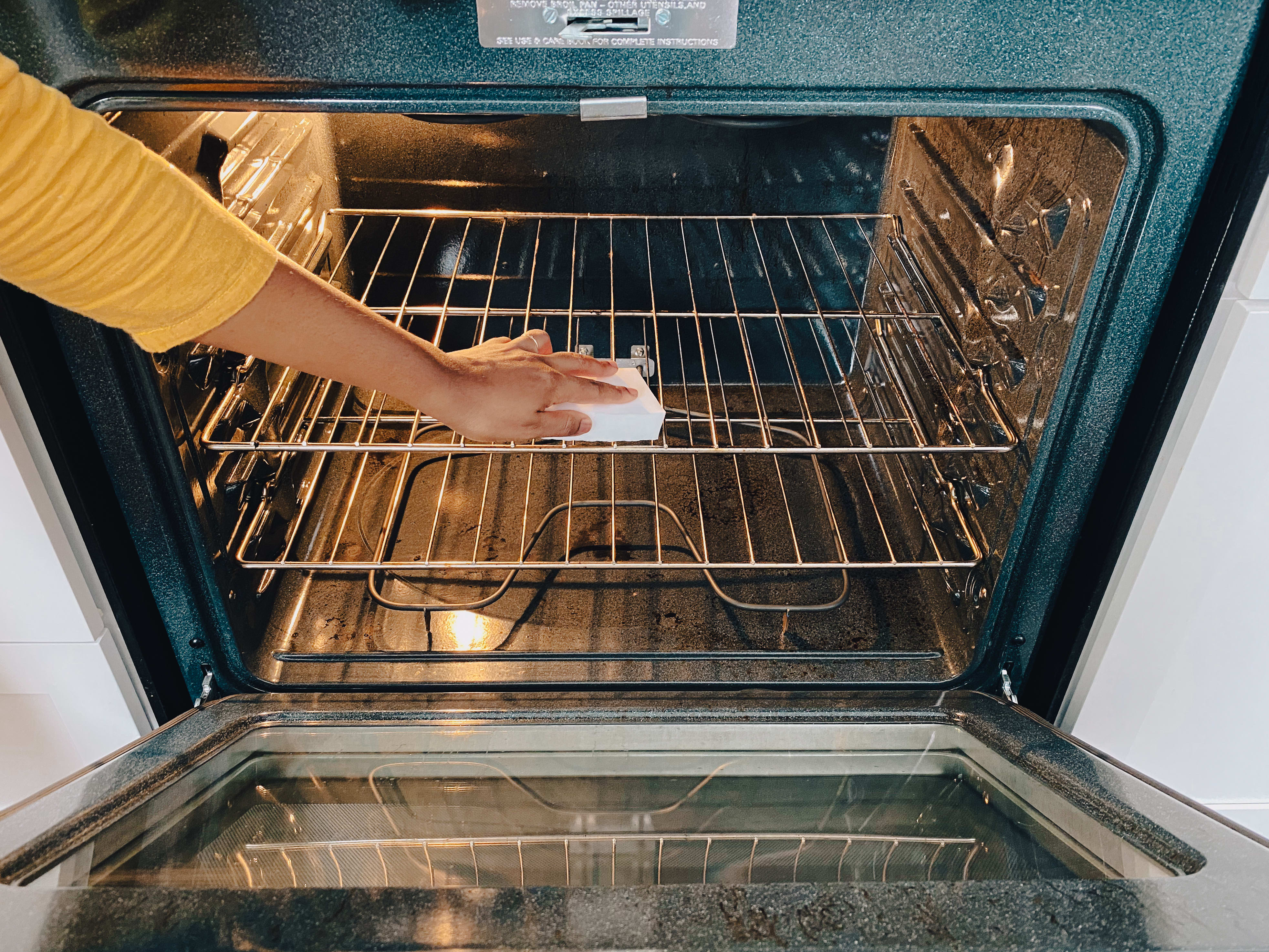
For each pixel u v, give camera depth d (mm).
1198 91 727
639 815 916
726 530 1443
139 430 890
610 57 718
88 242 582
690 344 1671
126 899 605
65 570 924
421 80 724
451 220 1479
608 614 1285
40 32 674
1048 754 892
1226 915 610
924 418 1363
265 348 694
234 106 741
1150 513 919
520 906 606
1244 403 829
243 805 901
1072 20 699
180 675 1129
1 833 719
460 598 1311
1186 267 830
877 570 1365
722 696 1094
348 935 577
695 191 1470
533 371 864
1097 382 890
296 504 1390
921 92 748
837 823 902
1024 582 1037
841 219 1527
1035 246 972
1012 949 574
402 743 999
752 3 691
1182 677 1045
